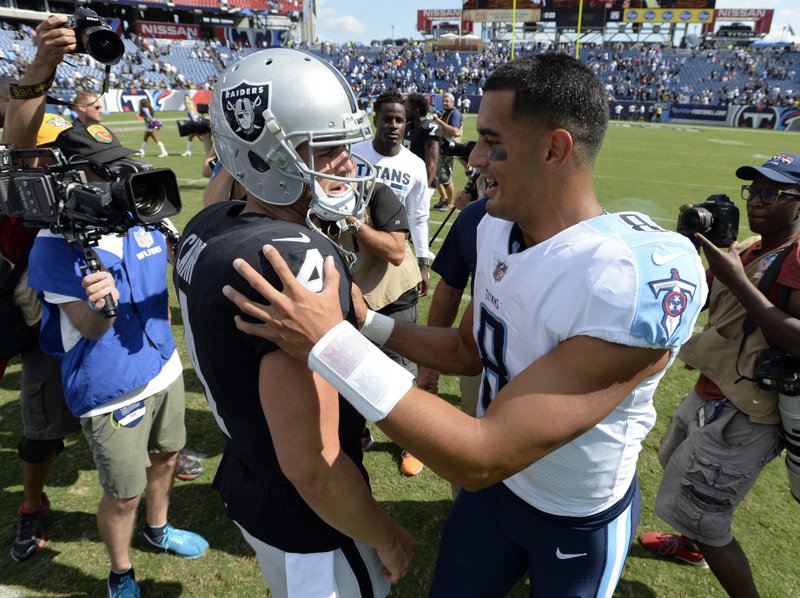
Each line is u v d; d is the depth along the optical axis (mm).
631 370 1065
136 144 15547
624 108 33281
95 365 1861
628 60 42188
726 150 17875
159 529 2344
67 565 2303
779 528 2553
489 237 1366
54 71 1878
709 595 2236
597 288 1038
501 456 1021
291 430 1014
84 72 27734
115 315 1654
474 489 1072
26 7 34000
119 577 2055
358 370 991
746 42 50125
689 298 1057
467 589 1542
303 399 1011
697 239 1798
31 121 1915
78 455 3012
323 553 1244
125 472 1945
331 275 1019
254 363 1062
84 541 2430
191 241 1225
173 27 42906
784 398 1769
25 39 30531
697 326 4863
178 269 1252
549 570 1432
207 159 4152
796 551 2424
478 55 43781
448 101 8852
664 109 32281
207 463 2959
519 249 1272
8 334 2021
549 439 1037
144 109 13195
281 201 1150
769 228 1872
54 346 1912
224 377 1099
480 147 1166
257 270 990
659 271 1037
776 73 39156
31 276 1787
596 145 1119
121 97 26625
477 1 46656
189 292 1130
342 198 1178
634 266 1029
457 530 1565
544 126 1073
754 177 1894
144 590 2201
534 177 1127
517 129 1092
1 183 1574
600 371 1047
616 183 11312
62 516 2562
